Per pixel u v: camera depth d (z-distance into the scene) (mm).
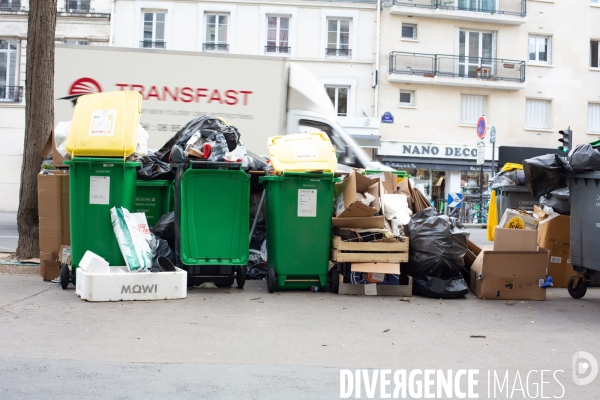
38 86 9211
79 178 7133
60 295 6965
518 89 28531
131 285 6758
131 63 12047
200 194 7277
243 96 12312
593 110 29859
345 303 7062
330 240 7625
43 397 3832
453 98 27922
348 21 26859
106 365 4500
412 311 6742
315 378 4348
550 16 28984
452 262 7543
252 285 8078
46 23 9172
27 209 9305
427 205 8695
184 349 4977
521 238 7621
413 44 27469
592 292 8312
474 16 27547
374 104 27062
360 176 7586
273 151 7617
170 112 12148
